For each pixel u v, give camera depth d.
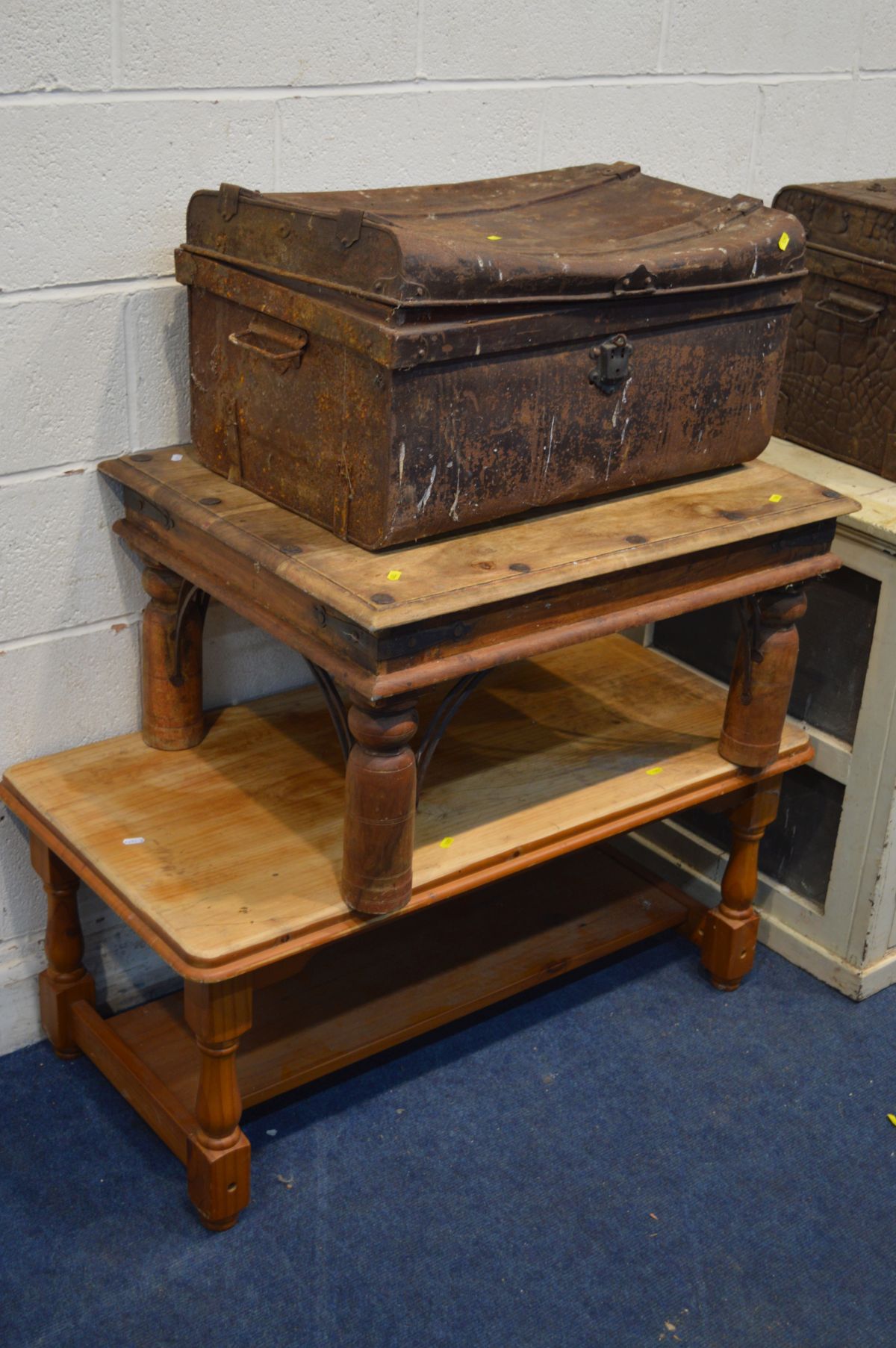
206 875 1.66
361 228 1.43
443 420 1.47
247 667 2.03
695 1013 2.12
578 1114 1.91
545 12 1.99
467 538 1.58
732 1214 1.78
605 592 1.60
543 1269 1.69
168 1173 1.80
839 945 2.17
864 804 2.06
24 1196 1.75
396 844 1.56
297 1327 1.60
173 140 1.71
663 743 2.00
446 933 2.12
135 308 1.75
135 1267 1.67
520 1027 2.07
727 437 1.78
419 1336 1.59
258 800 1.81
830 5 2.30
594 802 1.84
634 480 1.71
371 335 1.41
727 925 2.11
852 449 2.08
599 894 2.23
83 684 1.89
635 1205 1.78
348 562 1.50
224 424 1.69
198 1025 1.59
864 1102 1.97
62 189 1.64
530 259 1.47
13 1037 1.98
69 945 1.89
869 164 2.52
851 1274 1.71
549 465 1.60
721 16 2.18
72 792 1.80
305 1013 1.93
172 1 1.64
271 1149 1.83
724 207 1.79
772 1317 1.65
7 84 1.56
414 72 1.90
